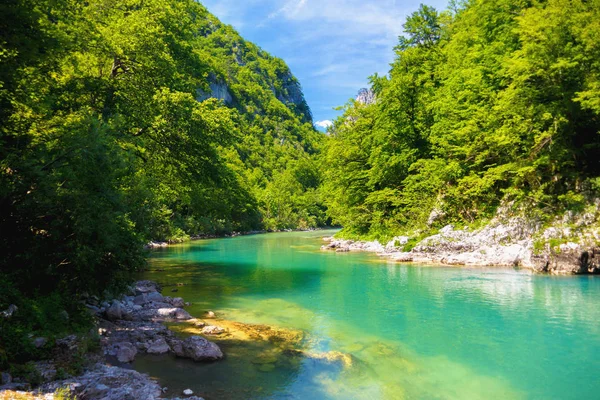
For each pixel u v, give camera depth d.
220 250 36.12
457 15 41.88
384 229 34.16
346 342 10.32
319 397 7.20
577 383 7.93
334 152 43.25
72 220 9.84
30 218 9.79
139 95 20.69
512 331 11.11
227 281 19.42
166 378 7.75
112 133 12.87
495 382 7.99
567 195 21.33
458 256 24.30
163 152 22.45
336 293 16.34
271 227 80.19
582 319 12.03
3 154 9.77
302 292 16.66
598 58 20.88
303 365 8.70
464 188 27.27
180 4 27.94
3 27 8.29
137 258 12.03
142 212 15.58
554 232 20.78
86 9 18.27
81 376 7.06
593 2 22.08
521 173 22.86
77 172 10.34
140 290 15.80
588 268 19.28
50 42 9.20
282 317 12.77
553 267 19.92
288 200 91.56
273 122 164.75
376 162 36.78
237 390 7.35
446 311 13.25
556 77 21.86
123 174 13.24
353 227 40.16
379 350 9.75
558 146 22.56
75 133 10.59
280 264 25.50
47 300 9.18
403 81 35.22
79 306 10.14
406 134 35.50
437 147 31.73
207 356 8.80
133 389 6.69
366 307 13.96
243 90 168.38
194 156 22.25
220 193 31.17
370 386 7.75
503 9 28.86
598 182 20.95
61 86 15.93
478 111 27.00
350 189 40.81
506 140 23.70
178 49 27.20
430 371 8.52
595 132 23.19
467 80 29.48
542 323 11.73
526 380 8.09
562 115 22.20
